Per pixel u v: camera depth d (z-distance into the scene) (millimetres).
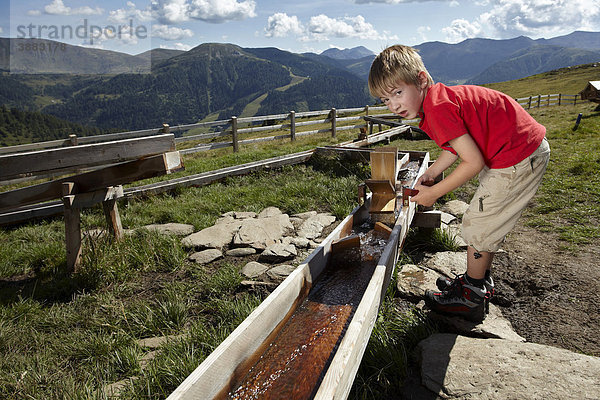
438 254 3465
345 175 6973
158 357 2252
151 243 4031
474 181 6195
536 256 3371
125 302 3123
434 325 2414
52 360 2361
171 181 6668
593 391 1624
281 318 1767
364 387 1881
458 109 1836
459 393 1757
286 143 13594
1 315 2916
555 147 8688
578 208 4500
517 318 2496
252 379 1467
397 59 1849
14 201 3824
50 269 3811
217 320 2730
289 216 5184
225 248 4207
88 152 3412
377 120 15422
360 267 2336
